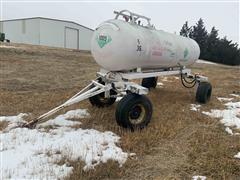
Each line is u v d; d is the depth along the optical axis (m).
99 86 4.80
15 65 12.31
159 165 3.24
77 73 11.54
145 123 4.37
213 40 47.59
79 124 4.50
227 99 7.43
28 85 8.03
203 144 3.88
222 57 44.53
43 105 5.65
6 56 14.99
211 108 6.20
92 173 2.91
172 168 3.17
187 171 3.12
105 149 3.56
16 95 6.48
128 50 4.39
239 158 3.49
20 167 2.97
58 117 4.86
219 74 15.07
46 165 3.04
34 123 4.25
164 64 5.65
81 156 3.27
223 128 4.70
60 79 9.64
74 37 37.97
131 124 4.20
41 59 15.61
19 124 4.33
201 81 6.63
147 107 4.35
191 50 6.48
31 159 3.16
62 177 2.80
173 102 6.52
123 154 3.43
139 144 3.76
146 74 5.20
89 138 3.90
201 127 4.71
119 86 4.59
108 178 2.89
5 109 5.23
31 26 34.75
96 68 13.84
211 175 3.04
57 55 18.61
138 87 4.18
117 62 4.51
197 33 50.25
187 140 4.05
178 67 6.55
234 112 5.89
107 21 4.65
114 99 5.71
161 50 5.18
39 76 9.95
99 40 4.61
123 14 4.86
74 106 5.63
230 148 3.79
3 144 3.53
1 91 6.86
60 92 7.11
